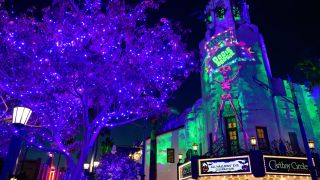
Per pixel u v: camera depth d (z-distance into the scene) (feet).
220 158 60.49
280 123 69.41
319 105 73.15
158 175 93.09
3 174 19.72
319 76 73.36
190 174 66.95
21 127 21.36
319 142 68.90
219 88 75.82
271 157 55.98
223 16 87.30
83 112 38.65
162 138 99.45
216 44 81.82
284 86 76.07
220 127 70.28
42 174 80.18
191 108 99.04
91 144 37.96
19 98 35.50
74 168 35.96
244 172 56.34
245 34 79.25
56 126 37.93
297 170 55.47
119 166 118.11
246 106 69.92
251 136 63.77
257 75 74.33
